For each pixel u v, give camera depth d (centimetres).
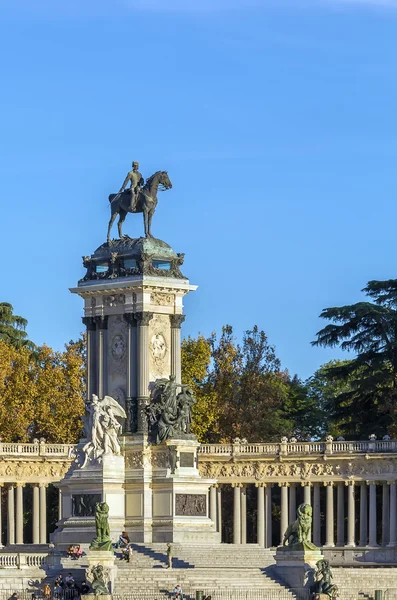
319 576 19550
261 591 19350
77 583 19400
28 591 19062
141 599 18712
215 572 19800
